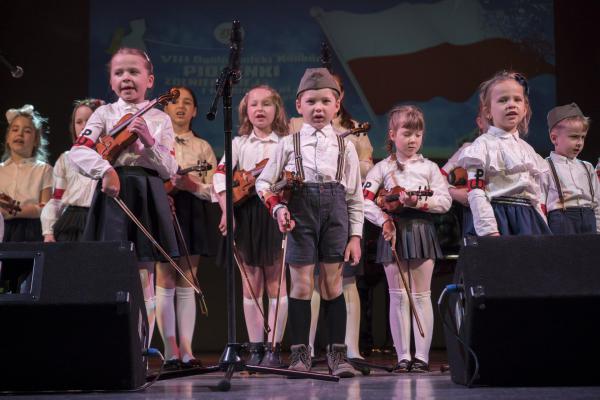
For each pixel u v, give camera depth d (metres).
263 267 4.05
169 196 3.96
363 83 6.42
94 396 2.48
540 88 6.43
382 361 4.82
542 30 6.45
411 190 4.03
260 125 4.11
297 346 3.25
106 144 3.26
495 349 2.56
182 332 4.27
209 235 5.02
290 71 6.39
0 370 2.52
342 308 3.35
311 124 3.40
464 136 6.41
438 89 6.42
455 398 2.34
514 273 2.49
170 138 3.53
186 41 6.39
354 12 6.45
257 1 6.42
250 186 3.91
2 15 6.29
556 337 2.54
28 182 4.81
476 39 6.45
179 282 4.29
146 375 2.86
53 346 2.49
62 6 6.35
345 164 3.39
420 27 6.46
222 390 2.67
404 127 4.11
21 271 2.54
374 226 5.00
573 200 3.98
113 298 2.42
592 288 2.46
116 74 3.47
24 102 6.27
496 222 3.26
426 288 4.00
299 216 3.25
